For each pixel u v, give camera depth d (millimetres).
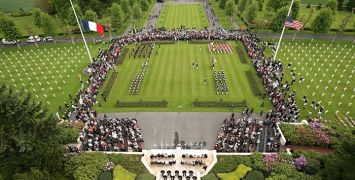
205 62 81125
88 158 46156
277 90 64812
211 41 94375
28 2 154875
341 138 50094
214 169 45031
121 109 62375
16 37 95938
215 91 67688
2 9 146125
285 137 51438
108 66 78062
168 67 79000
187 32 100500
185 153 48875
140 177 43969
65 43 99250
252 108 59156
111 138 52375
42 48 95812
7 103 41656
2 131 39594
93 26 76688
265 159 45656
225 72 75625
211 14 126875
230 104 62594
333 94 65250
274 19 94938
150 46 91250
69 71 79812
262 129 55000
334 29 101625
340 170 37031
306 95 65688
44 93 69750
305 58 82812
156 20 120812
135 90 68688
